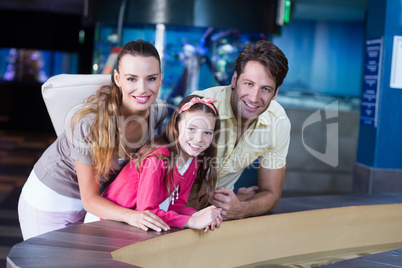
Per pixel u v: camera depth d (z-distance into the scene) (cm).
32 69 1274
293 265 240
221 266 228
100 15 550
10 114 1267
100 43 580
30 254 169
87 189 211
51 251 173
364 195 310
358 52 866
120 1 523
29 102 1262
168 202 223
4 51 1270
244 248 237
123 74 209
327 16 812
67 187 232
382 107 476
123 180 214
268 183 261
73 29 1269
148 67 207
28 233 240
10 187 670
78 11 1224
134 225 203
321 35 872
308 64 880
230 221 228
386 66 473
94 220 229
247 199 249
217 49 541
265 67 229
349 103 822
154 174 204
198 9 509
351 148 764
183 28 532
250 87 233
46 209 233
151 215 202
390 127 479
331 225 270
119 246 181
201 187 248
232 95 243
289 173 762
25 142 1081
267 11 532
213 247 223
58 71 1292
